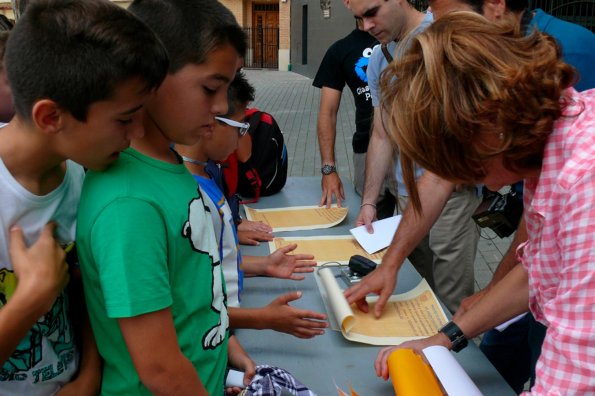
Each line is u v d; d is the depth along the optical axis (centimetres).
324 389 123
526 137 83
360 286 154
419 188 163
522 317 165
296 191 267
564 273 81
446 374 110
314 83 296
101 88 79
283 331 137
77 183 100
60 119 81
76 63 78
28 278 84
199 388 94
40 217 91
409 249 159
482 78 81
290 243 199
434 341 130
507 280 132
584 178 77
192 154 145
